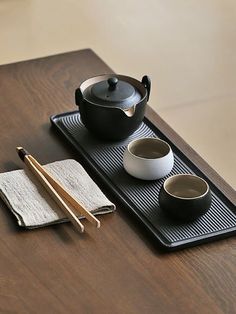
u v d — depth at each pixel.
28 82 1.61
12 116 1.51
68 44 2.67
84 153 1.42
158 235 1.24
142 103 1.41
